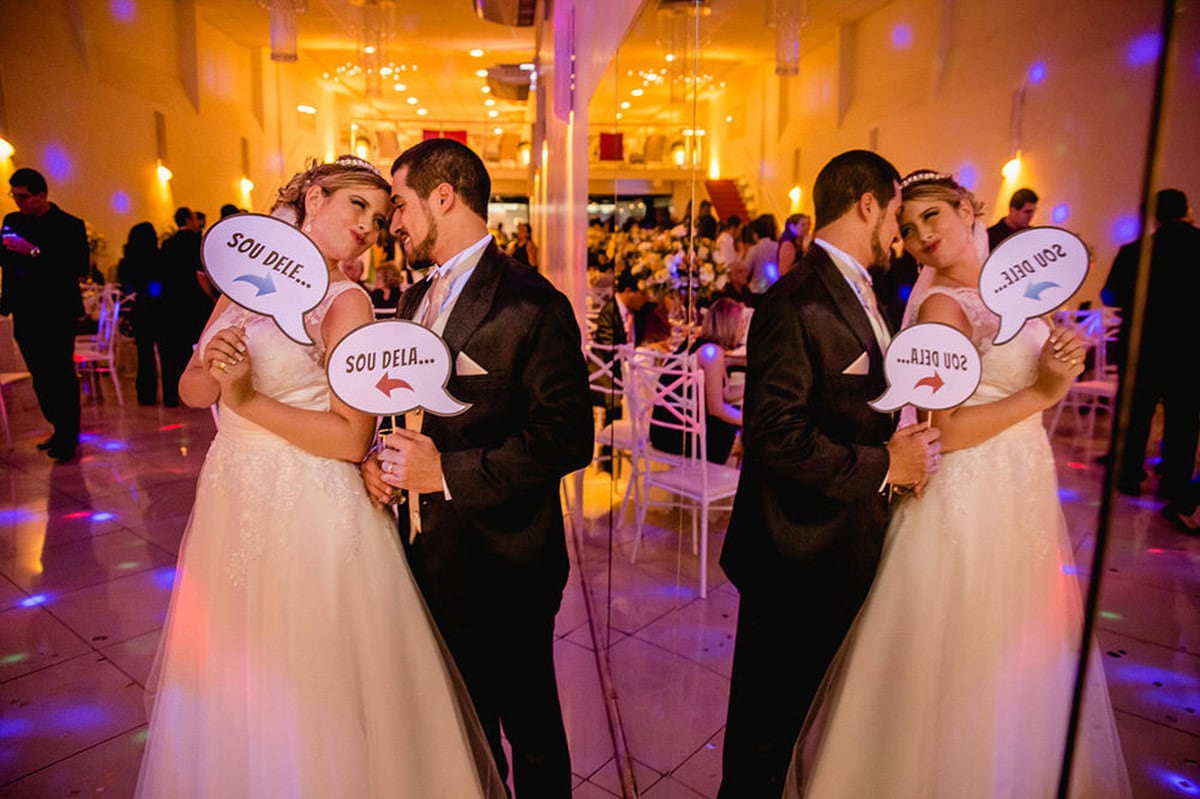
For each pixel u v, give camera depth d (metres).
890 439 1.19
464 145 1.57
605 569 3.19
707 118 1.68
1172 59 0.66
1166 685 0.78
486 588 1.60
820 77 1.19
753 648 1.53
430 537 1.56
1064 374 0.85
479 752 1.60
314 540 1.39
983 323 0.96
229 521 1.39
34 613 2.97
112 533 3.77
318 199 1.44
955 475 1.07
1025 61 0.81
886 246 1.12
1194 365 0.70
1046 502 0.93
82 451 5.22
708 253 1.71
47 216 4.77
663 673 2.14
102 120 8.77
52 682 2.50
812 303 1.26
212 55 10.92
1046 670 0.98
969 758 1.13
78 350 6.77
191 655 1.43
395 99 15.53
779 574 1.42
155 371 6.85
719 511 1.98
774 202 1.37
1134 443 0.75
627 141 2.46
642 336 2.80
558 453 1.54
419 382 1.40
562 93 4.29
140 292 6.61
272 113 12.53
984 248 0.91
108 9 8.84
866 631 1.28
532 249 8.41
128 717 2.31
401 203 1.55
